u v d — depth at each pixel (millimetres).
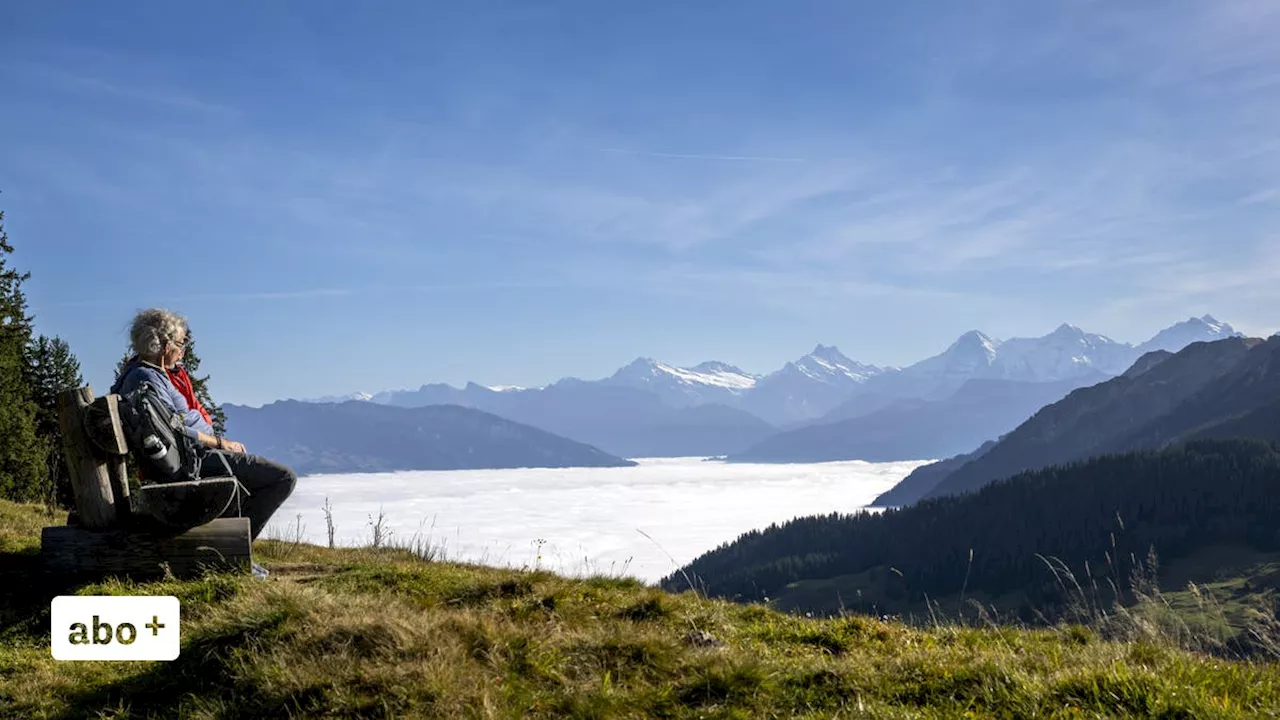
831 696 6219
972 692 6148
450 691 5914
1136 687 5793
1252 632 6500
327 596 7695
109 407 8797
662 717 5945
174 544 9133
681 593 10023
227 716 5988
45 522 13789
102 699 6590
